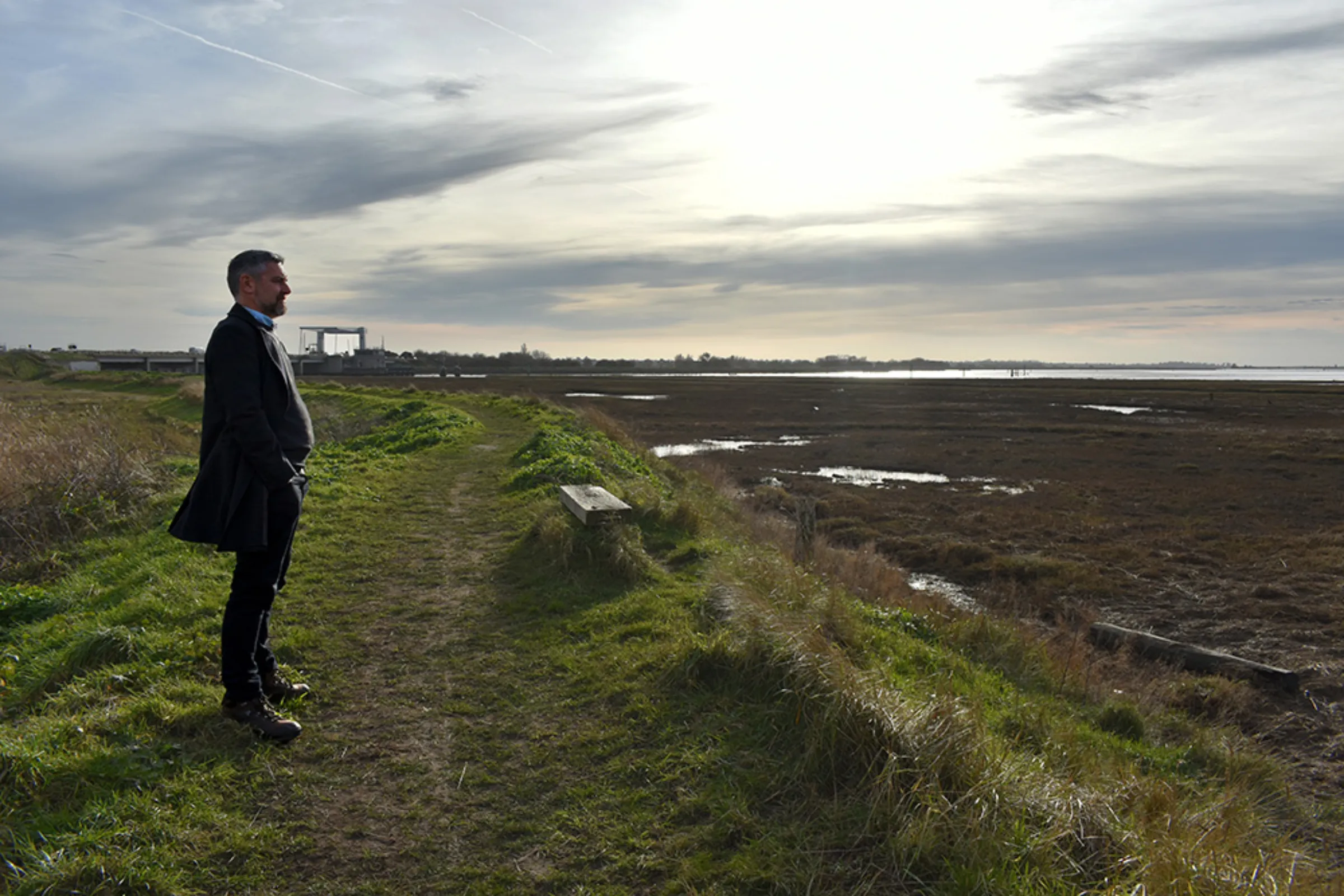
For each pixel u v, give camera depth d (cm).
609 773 373
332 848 315
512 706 444
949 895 284
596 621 572
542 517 811
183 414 2967
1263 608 1210
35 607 665
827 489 2303
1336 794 630
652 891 294
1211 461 2864
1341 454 3006
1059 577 1391
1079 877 297
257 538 368
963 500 2153
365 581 673
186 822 320
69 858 290
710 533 920
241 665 392
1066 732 540
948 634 807
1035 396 6938
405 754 389
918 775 336
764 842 316
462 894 291
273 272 388
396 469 1306
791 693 413
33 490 1031
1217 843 329
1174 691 830
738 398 6362
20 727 395
